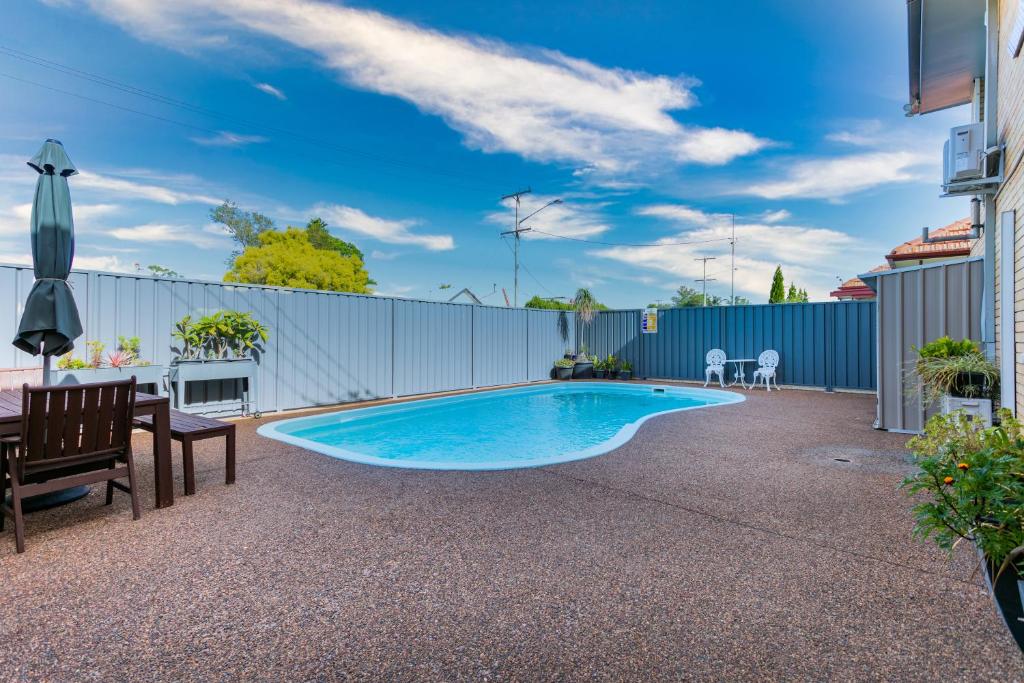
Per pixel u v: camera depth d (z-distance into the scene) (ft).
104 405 10.26
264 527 10.28
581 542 9.45
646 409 32.89
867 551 8.98
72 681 5.67
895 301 20.94
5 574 8.23
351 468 14.83
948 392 17.34
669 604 7.25
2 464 10.39
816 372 36.68
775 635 6.48
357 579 8.06
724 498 11.98
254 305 25.88
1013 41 14.37
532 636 6.50
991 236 18.66
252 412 25.45
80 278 20.40
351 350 30.14
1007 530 7.18
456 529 10.13
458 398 33.50
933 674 5.72
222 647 6.31
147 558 8.84
